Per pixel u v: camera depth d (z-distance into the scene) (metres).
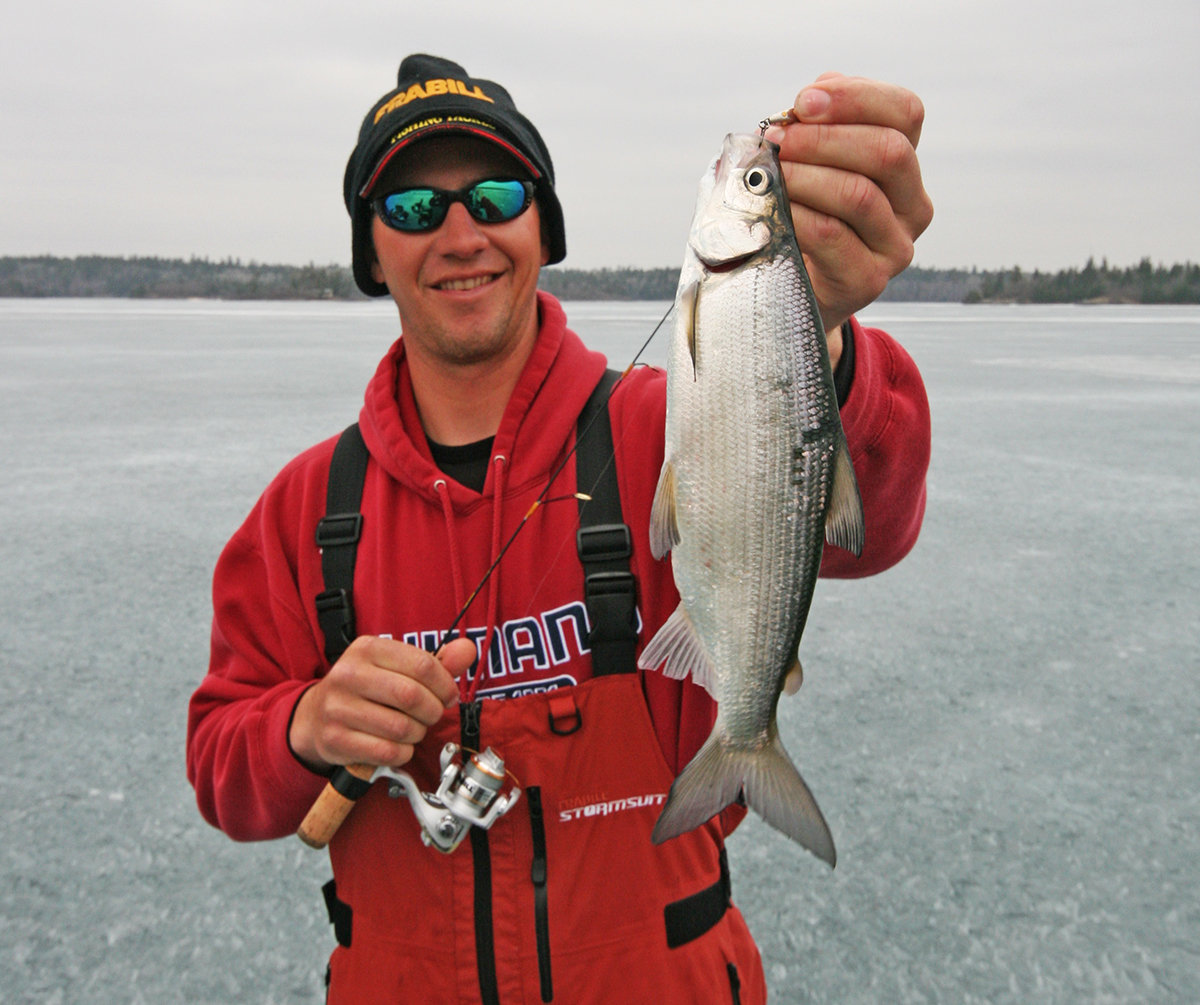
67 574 6.50
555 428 1.84
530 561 1.78
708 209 1.72
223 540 7.36
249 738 1.76
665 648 1.67
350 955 1.74
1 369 22.53
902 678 4.96
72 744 4.22
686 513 1.69
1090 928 3.12
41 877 3.35
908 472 1.87
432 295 1.83
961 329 52.12
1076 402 16.67
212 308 110.19
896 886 3.36
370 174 1.88
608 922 1.63
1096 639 5.46
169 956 3.00
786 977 2.94
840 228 1.51
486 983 1.62
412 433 1.95
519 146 1.88
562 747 1.68
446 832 1.58
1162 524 8.00
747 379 1.69
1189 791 3.89
